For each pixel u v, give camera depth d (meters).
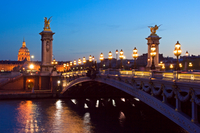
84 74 61.31
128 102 71.12
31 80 96.31
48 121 48.75
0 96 77.81
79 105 67.25
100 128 42.56
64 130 42.25
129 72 36.25
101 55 51.94
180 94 21.78
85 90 77.56
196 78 19.56
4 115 54.09
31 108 62.56
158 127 41.28
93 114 54.81
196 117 19.88
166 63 71.31
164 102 24.81
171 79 22.94
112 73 43.94
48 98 81.69
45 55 95.94
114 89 67.94
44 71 94.56
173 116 23.03
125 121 46.97
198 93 19.02
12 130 42.66
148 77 28.92
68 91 81.69
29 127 44.53
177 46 24.02
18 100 77.38
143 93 30.28
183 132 37.28
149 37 64.25
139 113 54.69
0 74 99.44
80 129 42.41
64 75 82.00
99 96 77.00
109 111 57.84
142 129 40.16
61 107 64.25
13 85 95.75
